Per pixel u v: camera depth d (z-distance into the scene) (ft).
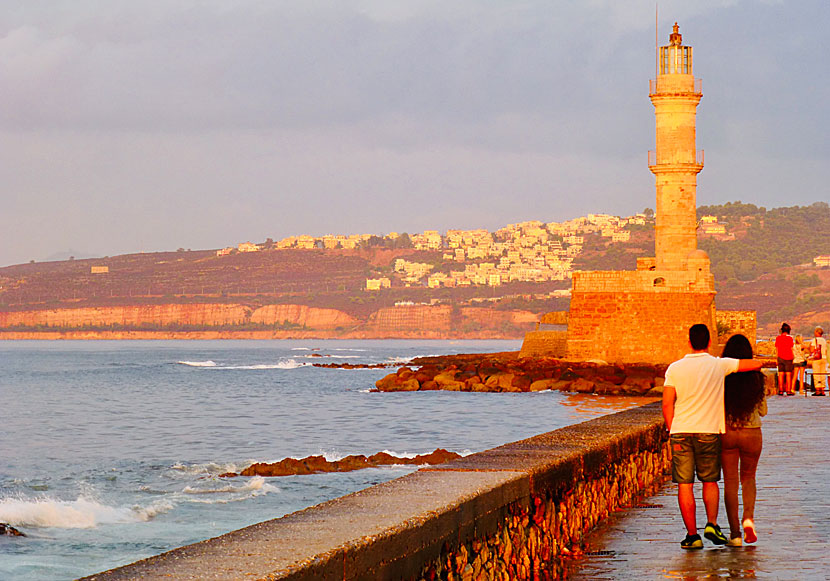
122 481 124.98
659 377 260.21
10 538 88.84
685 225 277.44
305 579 22.24
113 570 21.80
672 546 46.96
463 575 31.94
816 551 45.11
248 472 126.11
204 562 22.54
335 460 141.49
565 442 52.60
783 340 146.20
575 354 285.23
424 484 35.55
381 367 510.99
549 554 42.63
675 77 274.36
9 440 187.83
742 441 46.62
